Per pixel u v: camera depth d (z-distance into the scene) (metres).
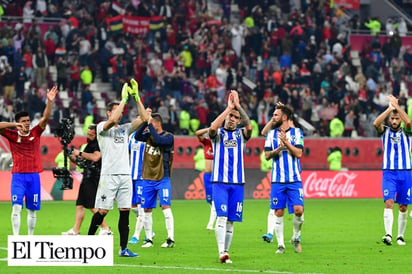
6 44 80.56
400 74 97.06
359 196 74.00
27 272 27.17
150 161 35.12
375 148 81.19
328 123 85.88
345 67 93.81
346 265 29.86
